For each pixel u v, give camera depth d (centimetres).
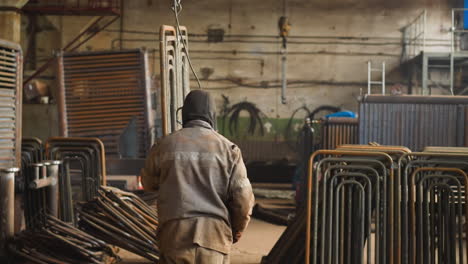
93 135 904
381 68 1719
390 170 458
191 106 346
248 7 1738
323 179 468
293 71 1731
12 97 635
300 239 516
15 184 614
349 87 1725
